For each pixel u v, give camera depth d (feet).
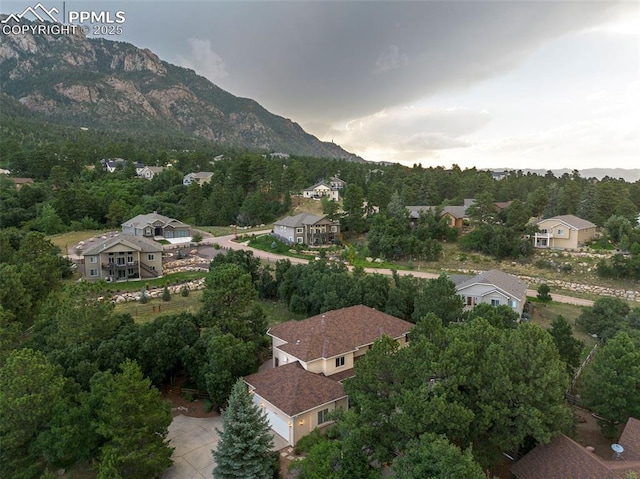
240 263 160.04
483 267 205.16
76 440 67.56
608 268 179.63
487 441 63.82
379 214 258.37
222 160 461.37
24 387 67.82
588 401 79.71
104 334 94.68
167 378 101.04
